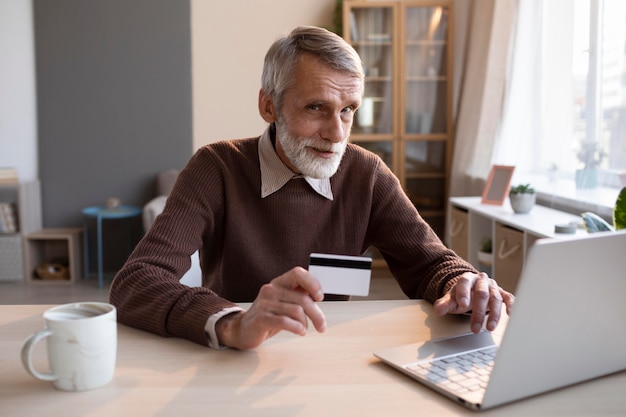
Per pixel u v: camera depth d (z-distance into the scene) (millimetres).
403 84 5141
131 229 5289
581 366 924
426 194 5262
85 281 4949
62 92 5145
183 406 871
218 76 5293
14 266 4852
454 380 933
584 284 858
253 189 1600
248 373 989
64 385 918
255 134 5359
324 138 1421
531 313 824
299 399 893
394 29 5086
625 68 3285
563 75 3922
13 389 932
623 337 944
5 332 1196
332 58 1377
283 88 1416
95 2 5090
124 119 5203
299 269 1051
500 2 4129
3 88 4965
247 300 1615
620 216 1878
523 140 4309
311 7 5309
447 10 5094
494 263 3324
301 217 1604
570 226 2730
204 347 1111
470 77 4562
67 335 905
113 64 5156
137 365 1024
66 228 5230
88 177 5223
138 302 1226
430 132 5211
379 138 5199
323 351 1086
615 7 3355
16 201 5047
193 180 1566
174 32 5180
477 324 1168
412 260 1614
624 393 908
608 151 3467
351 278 1057
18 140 5062
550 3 4039
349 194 1660
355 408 863
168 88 5211
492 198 3676
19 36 4992
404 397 899
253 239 1591
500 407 865
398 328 1212
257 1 5270
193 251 1485
